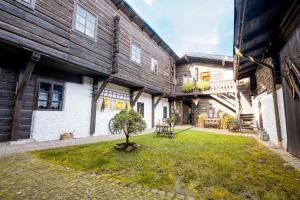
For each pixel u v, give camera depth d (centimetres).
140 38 1019
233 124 1066
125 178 277
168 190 237
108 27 757
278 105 542
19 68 520
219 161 372
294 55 390
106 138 679
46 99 609
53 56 514
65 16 562
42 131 575
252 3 315
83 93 733
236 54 579
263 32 458
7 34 409
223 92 1262
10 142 482
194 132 938
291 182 265
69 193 219
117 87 941
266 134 695
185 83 1460
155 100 1358
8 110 499
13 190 221
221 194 226
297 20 353
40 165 322
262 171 315
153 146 519
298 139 402
